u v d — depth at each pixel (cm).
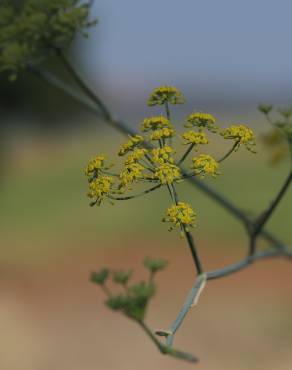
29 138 4503
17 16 471
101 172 280
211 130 288
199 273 313
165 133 282
